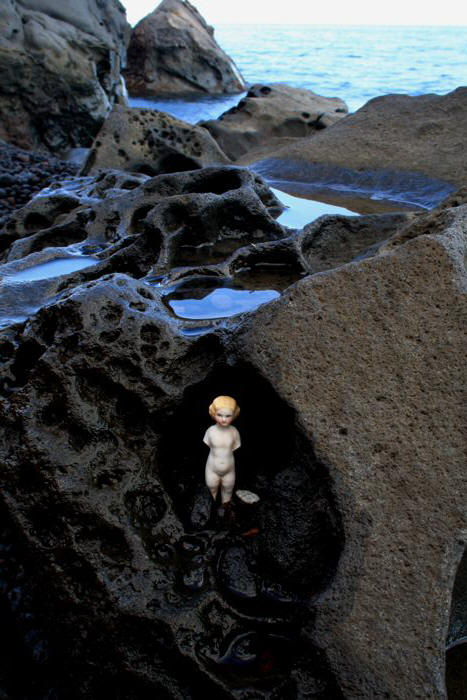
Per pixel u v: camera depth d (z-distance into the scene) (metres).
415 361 0.48
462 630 0.52
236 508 0.52
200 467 0.56
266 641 0.46
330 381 0.48
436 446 0.46
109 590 0.47
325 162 1.42
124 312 0.53
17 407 0.51
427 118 1.41
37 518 0.49
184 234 0.87
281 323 0.50
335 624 0.43
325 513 0.48
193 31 4.23
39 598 0.49
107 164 1.43
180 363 0.53
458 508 0.45
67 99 2.24
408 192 1.26
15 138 2.19
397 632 0.43
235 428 0.53
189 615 0.46
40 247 0.99
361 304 0.50
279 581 0.48
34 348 0.56
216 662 0.45
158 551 0.49
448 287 0.49
